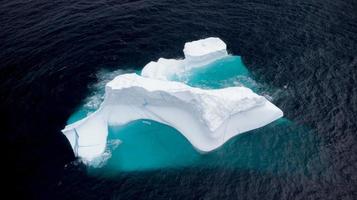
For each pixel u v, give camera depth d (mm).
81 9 58500
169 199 31984
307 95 41844
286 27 52906
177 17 56188
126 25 54562
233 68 46625
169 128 40312
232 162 35438
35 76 45875
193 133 38594
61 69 46938
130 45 50875
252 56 48188
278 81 44125
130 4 59688
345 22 53281
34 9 58344
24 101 42562
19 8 58562
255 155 35938
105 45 50812
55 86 44625
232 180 33531
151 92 39719
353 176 33156
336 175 33344
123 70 46938
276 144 36875
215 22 54750
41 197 32438
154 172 34906
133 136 39469
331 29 51938
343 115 38969
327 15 55031
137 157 36781
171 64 46594
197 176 34188
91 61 48281
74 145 37719
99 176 34562
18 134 38656
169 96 39656
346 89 42062
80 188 33219
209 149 36812
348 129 37469
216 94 39031
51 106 42156
